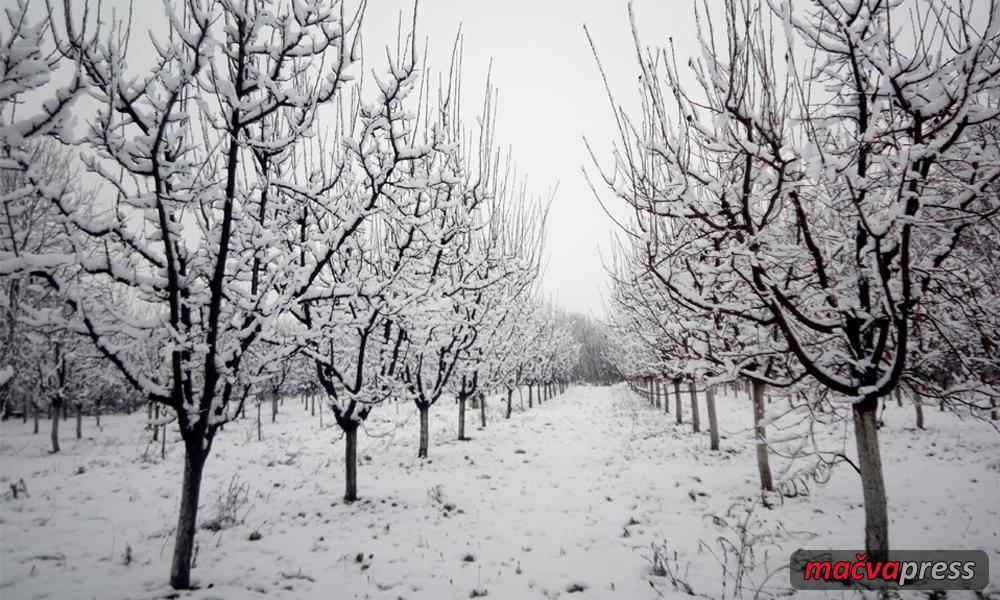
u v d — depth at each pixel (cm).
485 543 607
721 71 381
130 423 2556
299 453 1313
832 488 781
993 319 455
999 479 768
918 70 367
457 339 1147
